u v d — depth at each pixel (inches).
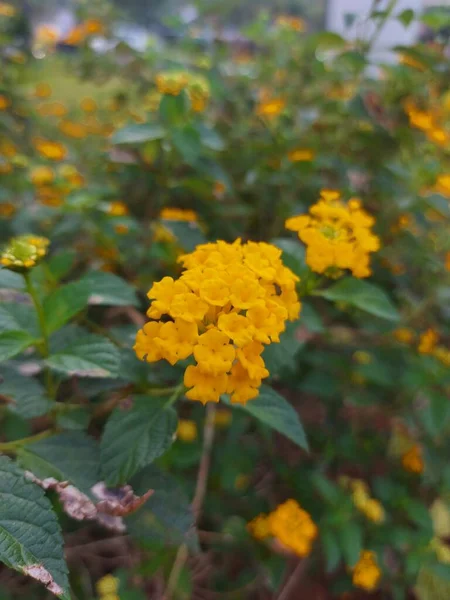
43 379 7.5
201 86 10.7
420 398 11.4
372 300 7.1
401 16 10.9
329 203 7.7
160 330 5.6
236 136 12.5
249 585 9.8
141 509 6.3
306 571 10.4
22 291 6.6
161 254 9.3
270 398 6.5
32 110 16.2
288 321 7.0
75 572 9.0
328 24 20.0
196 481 9.8
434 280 12.1
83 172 14.9
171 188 10.6
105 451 6.0
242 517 10.1
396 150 11.7
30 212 10.3
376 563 9.7
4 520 5.1
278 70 14.2
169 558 8.7
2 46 15.6
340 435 11.2
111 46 14.2
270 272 6.1
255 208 12.0
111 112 17.1
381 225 11.4
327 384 10.6
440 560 10.0
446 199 10.7
